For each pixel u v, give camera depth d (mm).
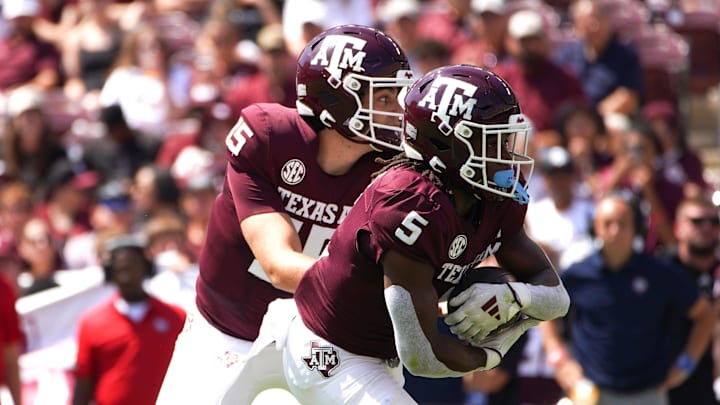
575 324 21812
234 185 12992
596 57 31922
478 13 31016
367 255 11219
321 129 12938
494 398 21000
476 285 11242
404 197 10898
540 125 29609
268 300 13758
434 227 10820
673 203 27734
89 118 33688
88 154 30531
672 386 21656
